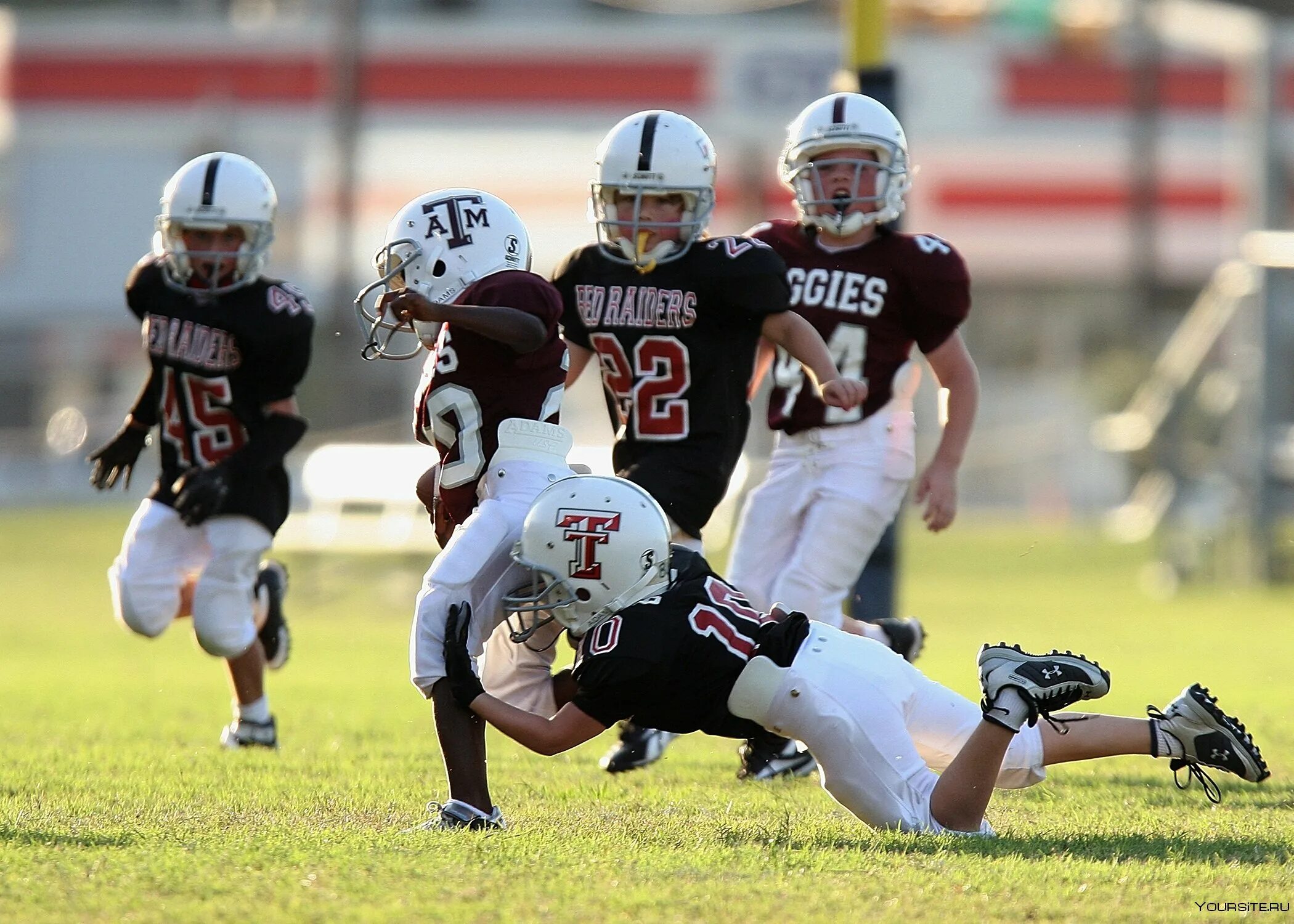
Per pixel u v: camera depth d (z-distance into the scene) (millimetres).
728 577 21328
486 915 11602
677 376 18859
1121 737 15430
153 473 95312
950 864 13328
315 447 86188
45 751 21000
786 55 101875
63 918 11516
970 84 106000
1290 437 59094
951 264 20688
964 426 21078
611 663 14328
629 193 18359
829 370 18547
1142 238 104062
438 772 19234
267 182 21172
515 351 16031
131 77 106688
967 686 29266
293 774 18938
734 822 15727
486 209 16516
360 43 97250
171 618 21906
